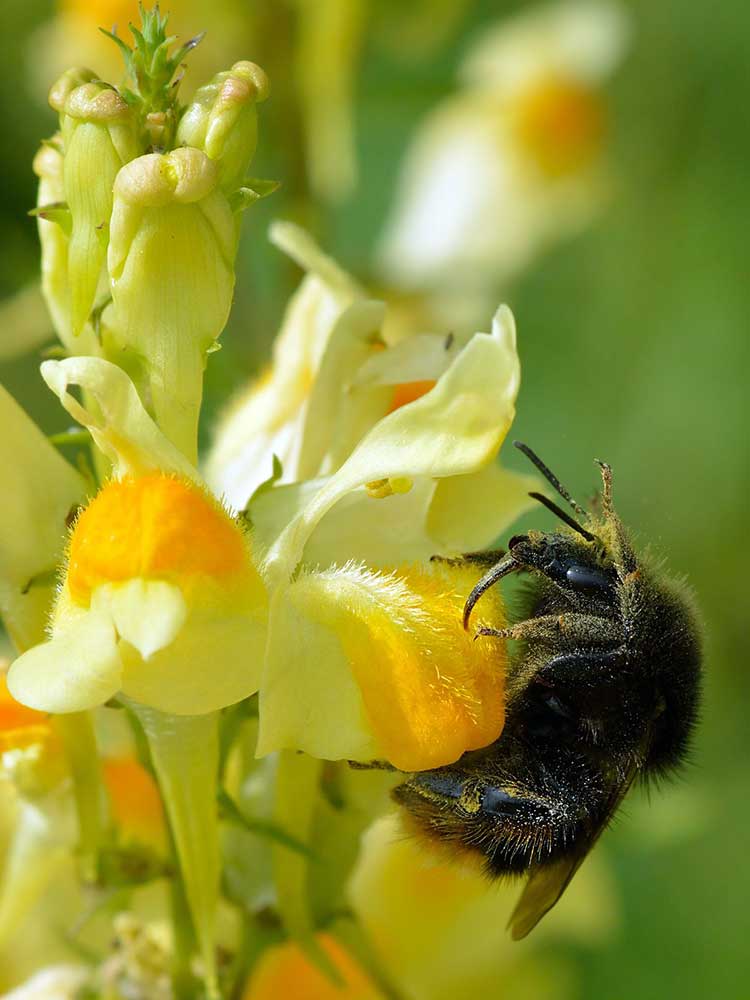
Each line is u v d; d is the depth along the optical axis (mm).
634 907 242
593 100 286
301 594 153
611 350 285
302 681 152
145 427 150
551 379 284
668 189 288
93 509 150
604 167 288
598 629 165
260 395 170
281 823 165
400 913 191
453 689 153
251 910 167
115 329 154
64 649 148
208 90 152
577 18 289
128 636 148
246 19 221
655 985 238
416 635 153
